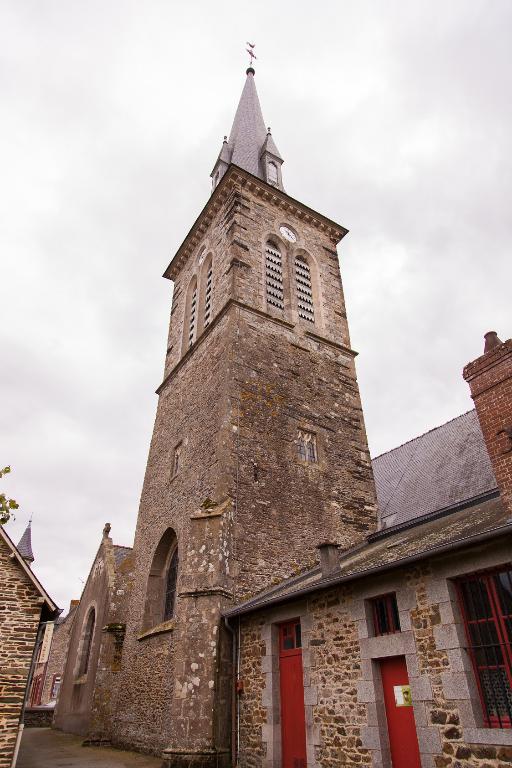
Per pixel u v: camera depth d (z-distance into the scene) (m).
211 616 11.76
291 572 13.54
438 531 10.29
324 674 9.39
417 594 8.30
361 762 8.23
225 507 13.40
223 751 10.54
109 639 17.12
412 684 7.88
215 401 16.25
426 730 7.48
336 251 23.67
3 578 11.73
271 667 10.55
